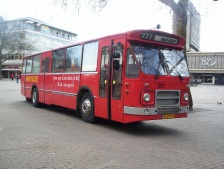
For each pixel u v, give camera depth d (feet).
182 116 28.53
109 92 28.66
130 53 26.37
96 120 31.96
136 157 19.15
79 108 34.94
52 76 41.98
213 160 18.99
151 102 25.88
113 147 21.74
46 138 24.13
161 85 26.61
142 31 26.76
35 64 49.32
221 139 25.76
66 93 37.63
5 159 18.11
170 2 44.86
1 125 29.58
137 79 25.54
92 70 31.94
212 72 234.99
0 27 195.62
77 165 17.16
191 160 18.84
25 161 17.76
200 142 24.34
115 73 27.94
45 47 272.51
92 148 21.25
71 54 37.17
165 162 18.21
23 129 27.73
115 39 28.40
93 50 32.19
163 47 28.76
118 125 31.45
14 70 271.90
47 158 18.48
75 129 28.53
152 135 26.71
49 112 41.04
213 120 37.14
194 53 241.96
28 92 51.98
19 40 204.23
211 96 85.46
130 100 25.88
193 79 244.83
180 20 46.09
